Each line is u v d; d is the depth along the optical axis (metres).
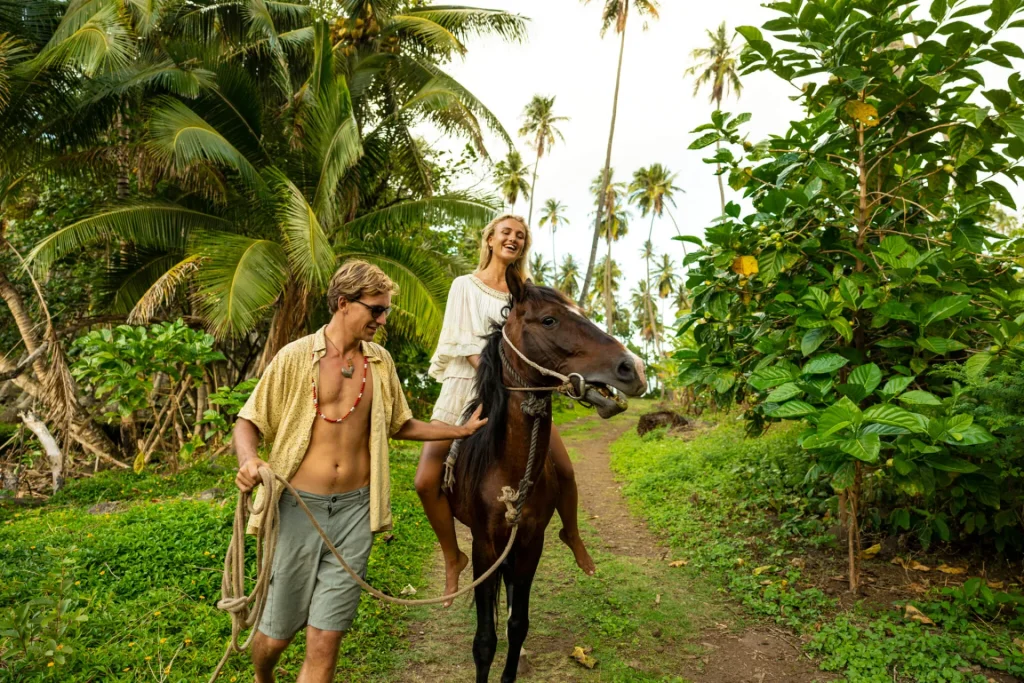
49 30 10.34
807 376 3.91
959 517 4.57
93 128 9.76
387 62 13.38
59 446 9.23
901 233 4.16
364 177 11.36
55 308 11.25
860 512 5.04
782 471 6.51
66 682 2.75
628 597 4.37
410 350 12.71
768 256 4.10
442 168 14.23
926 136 4.20
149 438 8.14
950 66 3.87
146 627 3.31
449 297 3.17
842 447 3.34
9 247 10.66
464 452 2.94
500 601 4.30
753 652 3.60
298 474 2.18
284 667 3.09
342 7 13.32
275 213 9.74
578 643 3.71
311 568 2.18
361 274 2.18
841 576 4.46
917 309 3.88
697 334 5.17
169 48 10.23
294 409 2.16
